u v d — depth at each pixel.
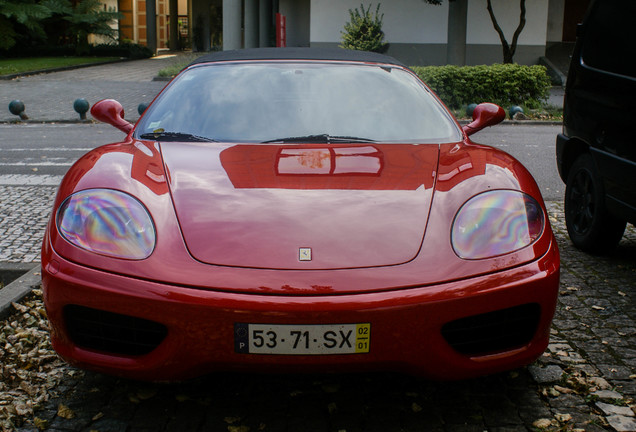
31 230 5.00
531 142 10.16
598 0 4.40
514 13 22.31
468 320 2.17
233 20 19.73
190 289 2.07
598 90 4.11
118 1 36.62
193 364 2.10
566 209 4.69
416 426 2.31
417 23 22.52
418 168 2.65
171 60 28.78
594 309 3.43
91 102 14.40
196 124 3.13
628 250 4.54
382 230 2.25
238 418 2.34
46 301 2.28
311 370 2.09
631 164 3.61
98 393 2.53
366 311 2.04
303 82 3.39
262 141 3.00
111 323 2.18
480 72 13.82
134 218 2.30
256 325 2.04
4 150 8.95
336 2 22.70
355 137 3.05
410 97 3.36
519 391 2.55
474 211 2.35
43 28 30.61
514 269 2.21
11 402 2.44
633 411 2.39
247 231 2.23
